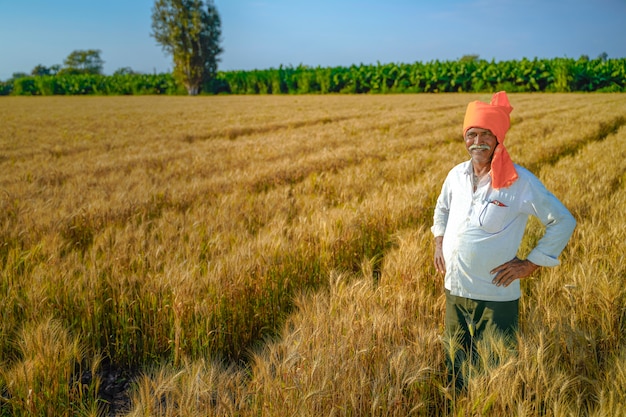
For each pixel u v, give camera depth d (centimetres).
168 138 1620
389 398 226
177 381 244
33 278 384
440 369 273
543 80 5319
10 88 8075
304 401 217
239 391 241
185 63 6944
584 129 1459
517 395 222
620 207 569
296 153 1195
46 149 1352
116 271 386
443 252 275
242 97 5778
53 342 292
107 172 984
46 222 536
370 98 4569
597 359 282
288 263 423
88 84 7450
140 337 369
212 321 359
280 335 369
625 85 5016
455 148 1177
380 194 673
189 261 404
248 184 805
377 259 502
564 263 409
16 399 268
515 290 261
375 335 274
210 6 7025
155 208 675
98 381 295
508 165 242
